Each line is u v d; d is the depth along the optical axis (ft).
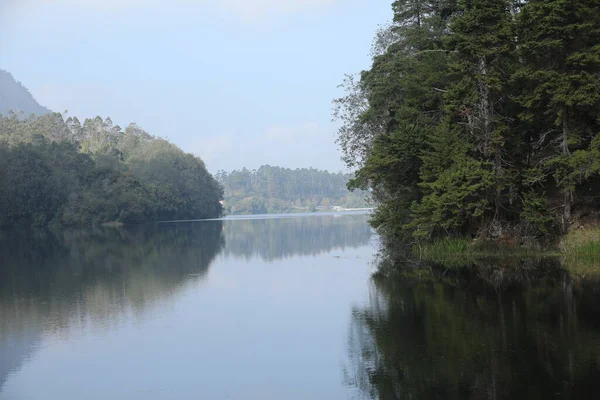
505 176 105.40
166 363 50.67
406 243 128.36
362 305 72.23
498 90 105.19
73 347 56.65
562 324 56.95
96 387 45.09
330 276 99.45
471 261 105.60
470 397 39.70
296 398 41.57
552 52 103.14
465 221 111.65
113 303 78.89
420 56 131.75
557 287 75.97
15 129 456.45
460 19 104.68
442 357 48.62
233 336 59.31
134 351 54.75
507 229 112.37
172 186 436.76
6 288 94.48
